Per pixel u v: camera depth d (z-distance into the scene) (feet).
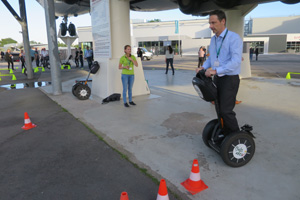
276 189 8.09
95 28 23.54
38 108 19.70
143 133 13.47
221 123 9.70
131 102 19.74
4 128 15.08
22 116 17.57
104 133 13.64
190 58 94.99
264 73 39.37
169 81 32.37
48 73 48.98
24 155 11.21
